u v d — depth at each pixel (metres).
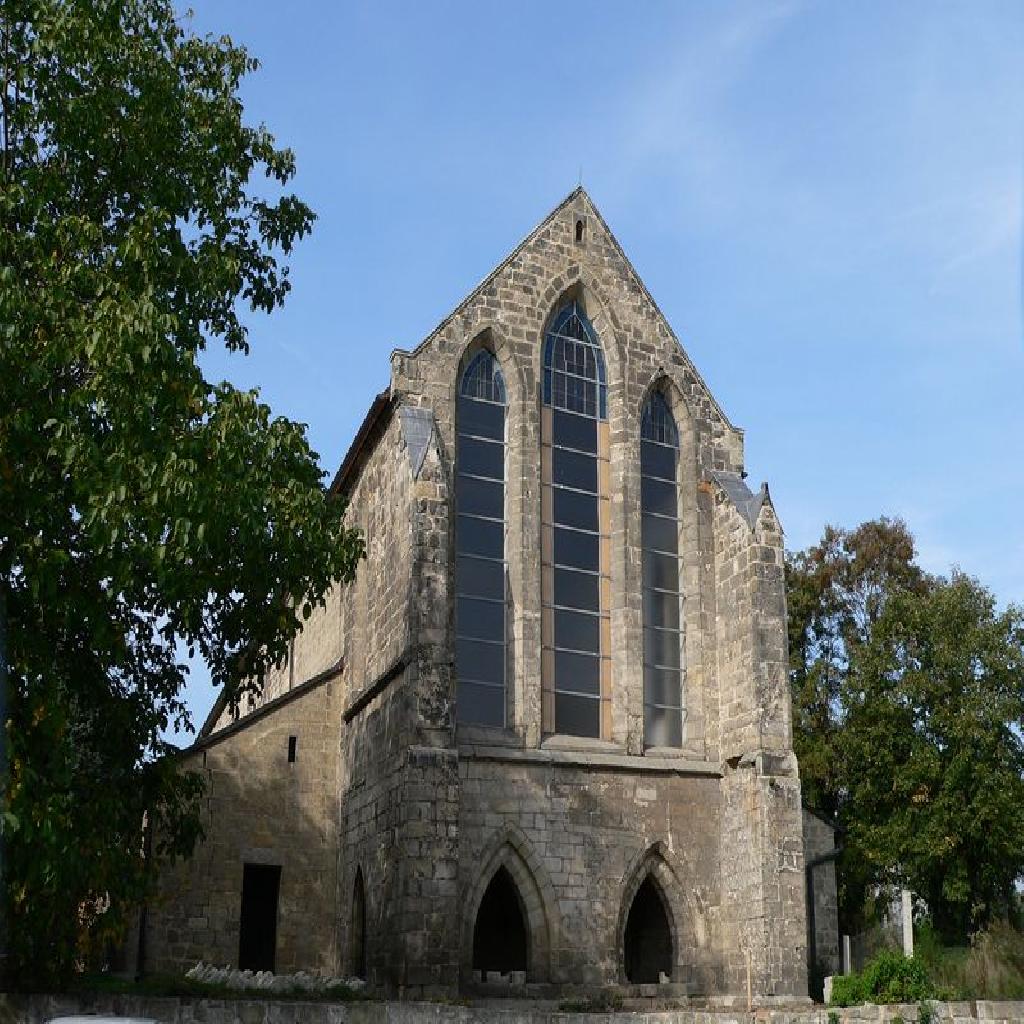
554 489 48.94
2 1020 28.17
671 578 50.41
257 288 34.22
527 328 49.25
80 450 26.39
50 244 28.81
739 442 52.34
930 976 42.81
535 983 43.09
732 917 45.94
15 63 29.83
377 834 43.22
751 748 46.56
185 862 45.81
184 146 32.19
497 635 46.44
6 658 26.66
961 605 63.22
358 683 48.56
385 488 47.62
